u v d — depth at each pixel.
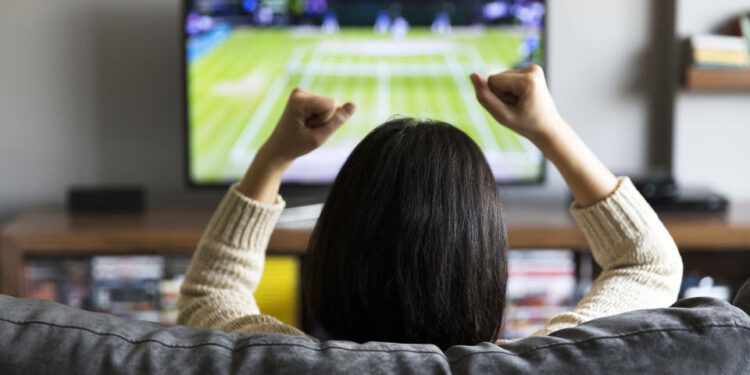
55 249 2.85
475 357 0.63
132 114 3.38
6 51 3.31
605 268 0.96
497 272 0.79
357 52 3.23
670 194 3.10
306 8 3.20
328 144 3.25
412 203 0.74
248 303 0.94
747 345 0.63
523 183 3.30
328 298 0.79
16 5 3.29
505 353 0.64
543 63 3.24
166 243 2.86
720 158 3.39
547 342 0.64
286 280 2.96
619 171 3.36
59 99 3.36
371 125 3.26
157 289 2.93
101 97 3.37
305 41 3.22
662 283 0.91
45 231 2.84
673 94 3.37
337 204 0.78
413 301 0.75
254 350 0.63
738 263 3.07
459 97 3.27
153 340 0.64
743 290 0.78
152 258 2.92
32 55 3.32
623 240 0.93
